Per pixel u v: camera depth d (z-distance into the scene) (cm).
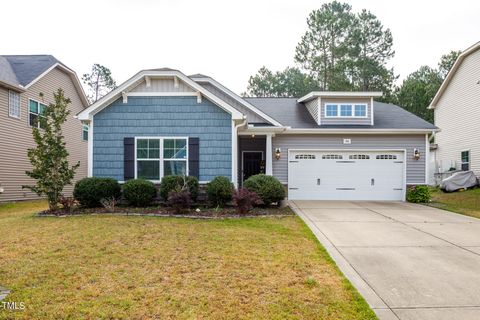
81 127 2066
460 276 498
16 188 1534
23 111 1583
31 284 446
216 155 1138
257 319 359
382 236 741
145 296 411
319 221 909
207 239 681
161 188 1066
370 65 3234
